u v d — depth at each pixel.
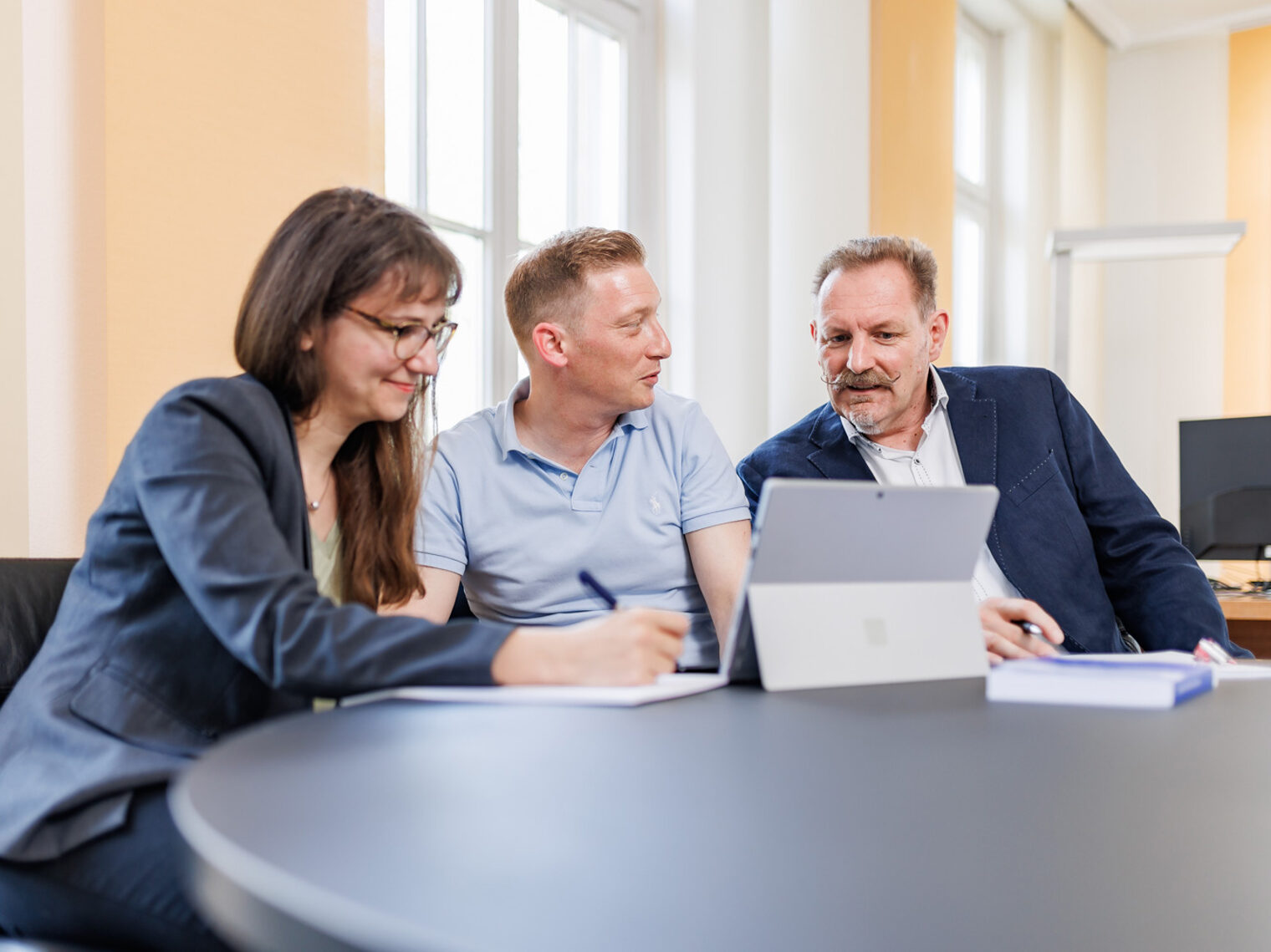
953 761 0.76
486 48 3.03
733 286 3.61
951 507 1.13
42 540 1.77
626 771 0.70
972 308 5.68
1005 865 0.54
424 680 0.93
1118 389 5.98
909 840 0.58
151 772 0.92
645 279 1.75
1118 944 0.46
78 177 1.82
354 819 0.58
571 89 3.33
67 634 1.04
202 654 1.03
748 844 0.56
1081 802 0.66
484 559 1.78
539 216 3.24
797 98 3.74
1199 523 3.10
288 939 0.47
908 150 4.19
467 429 1.83
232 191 2.02
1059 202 6.12
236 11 2.02
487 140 3.04
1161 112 6.00
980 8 5.56
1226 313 5.81
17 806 0.90
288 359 1.16
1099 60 5.98
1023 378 2.02
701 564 1.83
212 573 0.94
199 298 1.97
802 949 0.44
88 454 1.82
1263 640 2.70
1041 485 1.91
